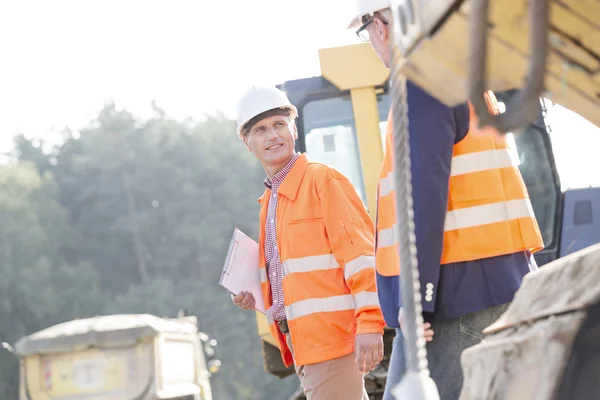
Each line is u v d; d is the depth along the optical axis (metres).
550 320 1.53
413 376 1.81
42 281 111.25
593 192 9.91
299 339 5.32
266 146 5.55
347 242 5.21
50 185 132.75
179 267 133.12
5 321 106.69
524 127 1.50
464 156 4.16
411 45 1.85
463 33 1.72
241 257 5.76
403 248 1.84
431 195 3.97
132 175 136.25
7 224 112.50
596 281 1.48
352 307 5.29
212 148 139.12
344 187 5.36
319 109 11.57
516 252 4.20
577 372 1.46
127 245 135.25
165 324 20.62
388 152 4.35
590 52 1.64
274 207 5.61
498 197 4.18
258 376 111.06
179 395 20.67
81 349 19.56
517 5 1.61
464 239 4.14
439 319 4.18
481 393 1.71
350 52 11.49
